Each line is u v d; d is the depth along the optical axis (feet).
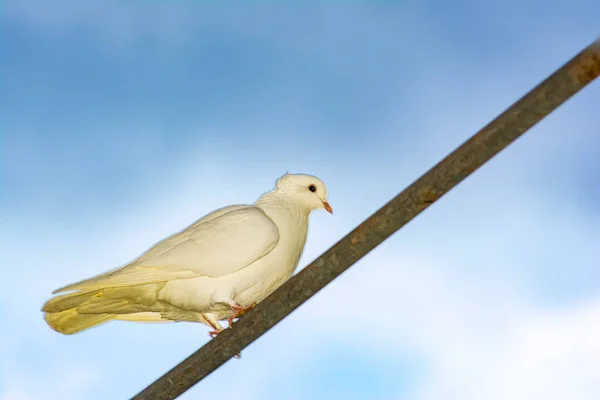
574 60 18.90
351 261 23.98
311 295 25.23
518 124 20.01
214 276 34.78
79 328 36.37
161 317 37.27
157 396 28.60
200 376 27.86
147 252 35.17
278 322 26.30
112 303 35.01
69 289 32.58
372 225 22.95
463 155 20.95
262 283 36.32
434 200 21.94
